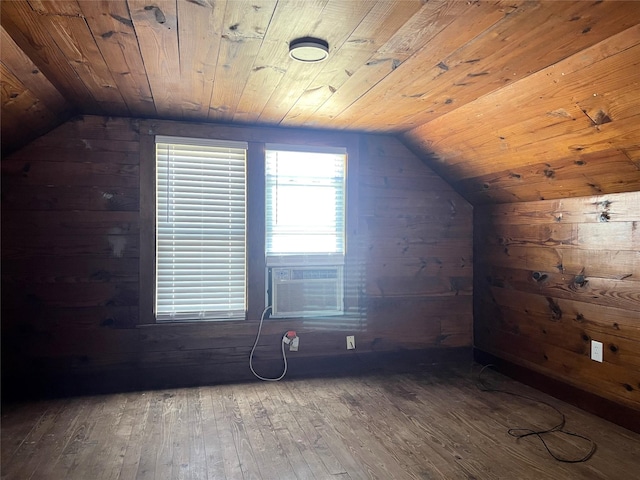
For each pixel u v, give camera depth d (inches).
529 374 131.0
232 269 134.4
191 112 120.6
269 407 112.7
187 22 69.1
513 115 101.8
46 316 120.2
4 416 106.0
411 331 150.6
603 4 62.2
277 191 139.0
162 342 127.7
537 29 70.1
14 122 102.8
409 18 67.3
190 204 130.8
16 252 118.3
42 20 68.3
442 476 81.0
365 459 86.8
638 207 99.5
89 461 85.1
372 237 147.0
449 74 89.8
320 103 111.3
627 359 101.7
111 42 76.2
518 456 88.5
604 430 100.8
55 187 120.7
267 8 64.7
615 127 85.9
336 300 143.2
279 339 137.5
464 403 116.8
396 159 149.3
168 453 88.5
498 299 144.8
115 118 124.5
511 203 139.1
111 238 124.5
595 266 110.1
